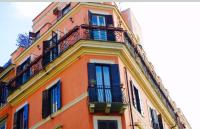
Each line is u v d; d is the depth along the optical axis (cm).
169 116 2720
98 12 2164
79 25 2080
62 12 2459
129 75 2003
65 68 1970
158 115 2417
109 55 1911
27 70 2270
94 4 2188
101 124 1675
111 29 1994
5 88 2492
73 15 2225
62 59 1972
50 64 2036
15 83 2345
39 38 2416
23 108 2191
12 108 2317
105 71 1861
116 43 1925
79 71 1861
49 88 2025
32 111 2094
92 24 2094
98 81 1812
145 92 2267
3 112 2388
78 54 1903
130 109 1816
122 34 2039
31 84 2156
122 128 1684
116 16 2238
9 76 2573
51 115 1908
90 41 1892
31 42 2630
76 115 1755
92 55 1886
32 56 2414
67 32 2123
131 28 2611
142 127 1905
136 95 2033
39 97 2091
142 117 2006
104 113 1706
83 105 1742
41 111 2016
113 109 1705
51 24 2522
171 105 2988
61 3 2517
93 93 1727
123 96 1766
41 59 2177
